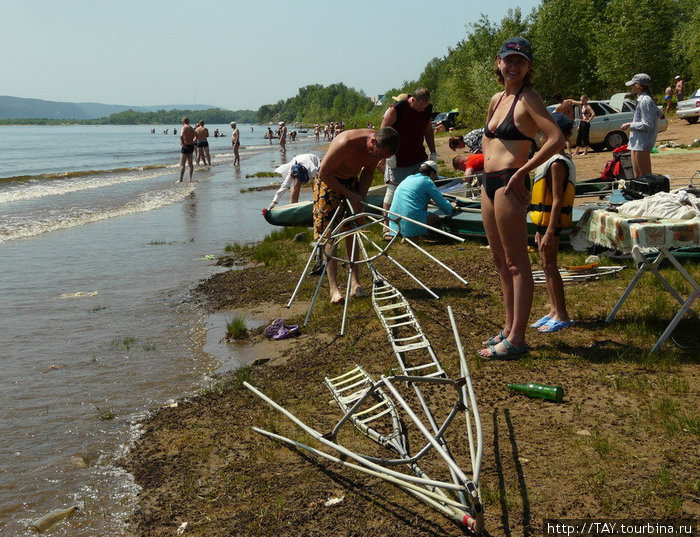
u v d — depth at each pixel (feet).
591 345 16.12
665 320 17.30
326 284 24.31
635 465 10.87
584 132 63.82
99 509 11.04
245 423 13.78
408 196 27.09
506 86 15.28
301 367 16.57
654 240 14.40
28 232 39.88
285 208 36.58
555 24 124.36
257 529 10.04
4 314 23.00
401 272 24.91
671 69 118.73
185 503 10.98
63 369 17.63
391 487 10.94
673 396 13.23
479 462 9.73
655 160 50.19
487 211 15.96
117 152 166.20
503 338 16.39
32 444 13.46
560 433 12.13
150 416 14.62
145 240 37.01
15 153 160.45
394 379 10.83
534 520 9.66
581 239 17.44
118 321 21.93
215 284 26.27
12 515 10.98
